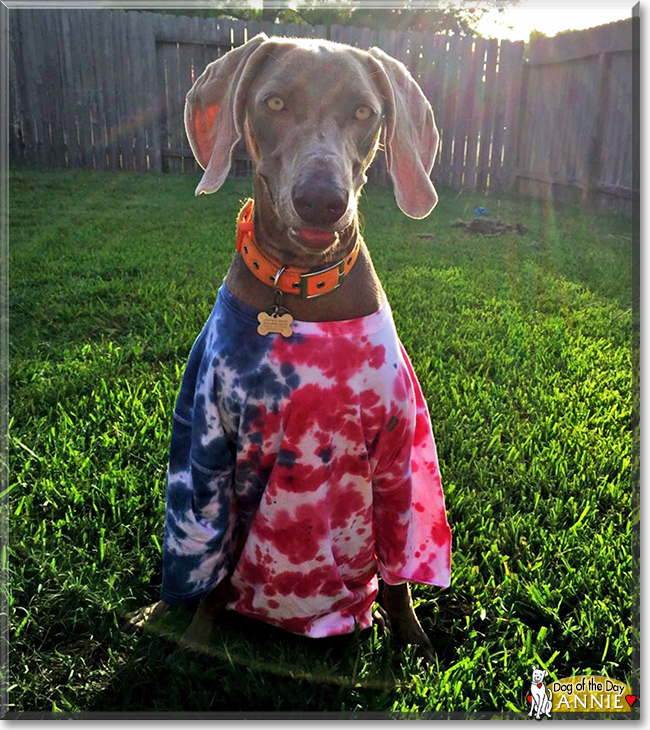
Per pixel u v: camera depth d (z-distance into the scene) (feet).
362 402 6.33
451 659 7.34
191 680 6.87
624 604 7.43
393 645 7.42
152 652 7.10
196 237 22.26
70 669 6.86
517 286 18.49
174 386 11.85
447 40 33.55
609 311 16.61
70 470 9.62
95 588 7.72
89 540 8.46
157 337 14.02
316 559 6.63
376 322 6.49
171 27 33.50
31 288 16.51
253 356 6.24
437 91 34.27
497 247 23.04
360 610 7.47
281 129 6.26
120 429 10.63
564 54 30.22
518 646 7.17
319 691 6.85
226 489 6.73
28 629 7.34
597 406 11.89
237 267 6.60
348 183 5.96
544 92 32.40
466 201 31.94
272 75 6.28
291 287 6.23
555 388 12.37
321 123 6.21
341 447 6.42
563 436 10.82
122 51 33.60
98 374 12.25
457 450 10.58
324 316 6.31
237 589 7.17
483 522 8.87
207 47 33.96
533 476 9.80
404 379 6.61
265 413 6.23
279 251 6.23
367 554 7.23
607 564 7.96
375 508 7.12
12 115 33.88
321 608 6.95
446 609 7.92
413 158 7.13
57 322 14.71
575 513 8.98
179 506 6.77
